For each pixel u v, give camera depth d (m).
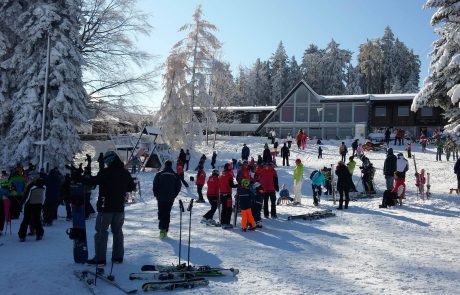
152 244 10.51
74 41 28.16
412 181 26.62
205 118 45.53
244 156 33.47
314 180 18.94
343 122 58.69
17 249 10.30
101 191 8.40
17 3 27.95
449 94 19.75
